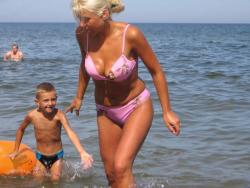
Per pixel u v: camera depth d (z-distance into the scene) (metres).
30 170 6.01
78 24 4.21
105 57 4.27
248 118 9.17
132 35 4.20
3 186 5.55
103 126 4.55
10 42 47.94
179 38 68.94
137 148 4.27
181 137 7.69
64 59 24.62
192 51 33.75
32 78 15.73
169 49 36.78
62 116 6.15
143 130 4.32
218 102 10.95
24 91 12.60
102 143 4.58
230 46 41.59
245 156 6.61
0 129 8.12
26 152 6.17
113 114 4.46
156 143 7.28
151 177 5.81
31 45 41.88
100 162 6.41
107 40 4.25
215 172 5.96
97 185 5.62
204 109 10.19
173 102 11.03
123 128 4.41
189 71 18.59
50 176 5.91
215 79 15.81
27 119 6.19
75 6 4.09
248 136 7.73
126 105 4.38
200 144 7.27
